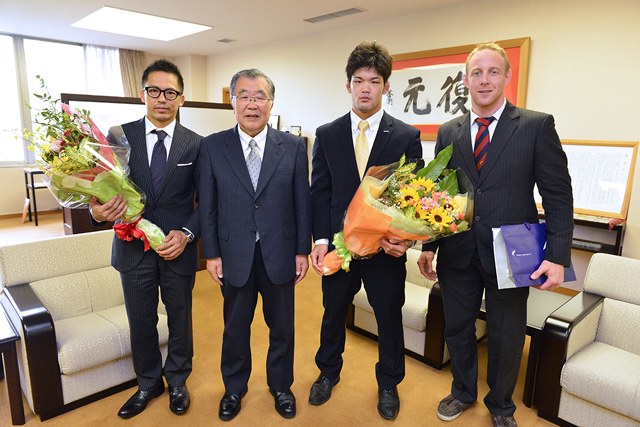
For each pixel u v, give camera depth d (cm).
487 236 168
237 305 185
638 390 161
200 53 830
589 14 358
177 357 200
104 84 775
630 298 208
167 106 179
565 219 159
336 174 187
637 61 338
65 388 190
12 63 672
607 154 355
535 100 400
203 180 183
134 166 181
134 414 192
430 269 202
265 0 457
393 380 197
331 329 202
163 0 465
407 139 182
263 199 178
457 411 192
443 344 233
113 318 217
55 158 153
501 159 164
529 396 204
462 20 446
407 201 155
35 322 180
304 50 646
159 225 186
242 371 197
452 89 458
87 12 521
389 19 519
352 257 175
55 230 599
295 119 681
